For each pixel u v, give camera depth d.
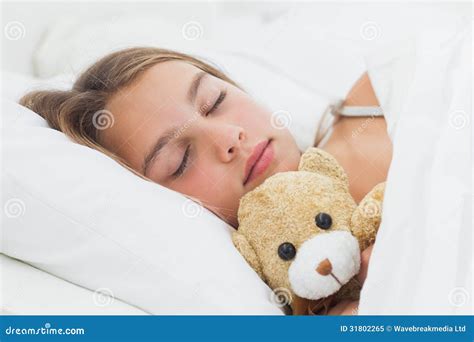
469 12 1.58
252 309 0.72
